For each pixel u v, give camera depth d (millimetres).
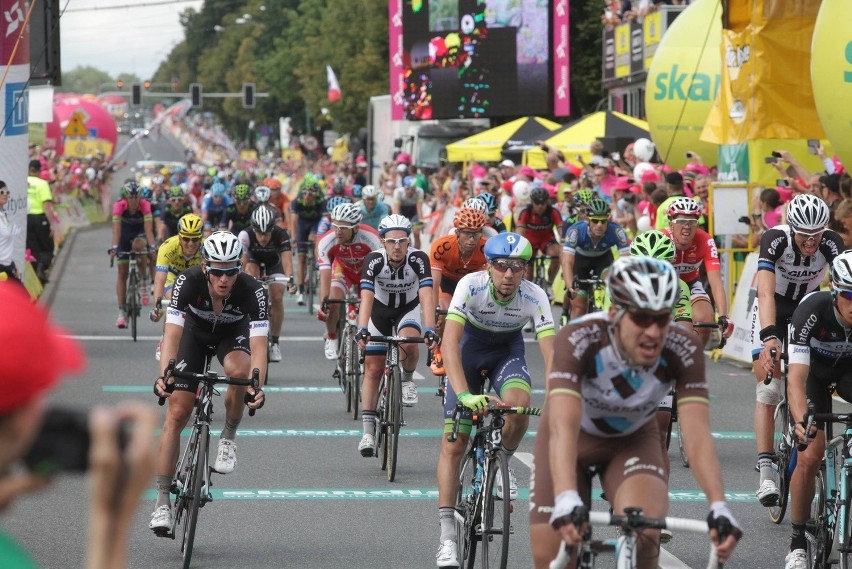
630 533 10305
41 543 18062
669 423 19047
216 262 17688
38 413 4562
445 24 98250
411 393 26562
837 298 15258
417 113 99688
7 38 37688
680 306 22469
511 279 16688
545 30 95812
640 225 42531
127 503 4512
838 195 33344
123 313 46125
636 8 85875
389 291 25172
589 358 11203
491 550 15453
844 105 34625
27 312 4590
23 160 38719
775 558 17844
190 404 17859
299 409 30625
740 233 41125
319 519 19891
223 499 21234
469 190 64250
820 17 35375
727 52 44656
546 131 81312
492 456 15594
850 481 14875
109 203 140625
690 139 54531
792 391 15555
